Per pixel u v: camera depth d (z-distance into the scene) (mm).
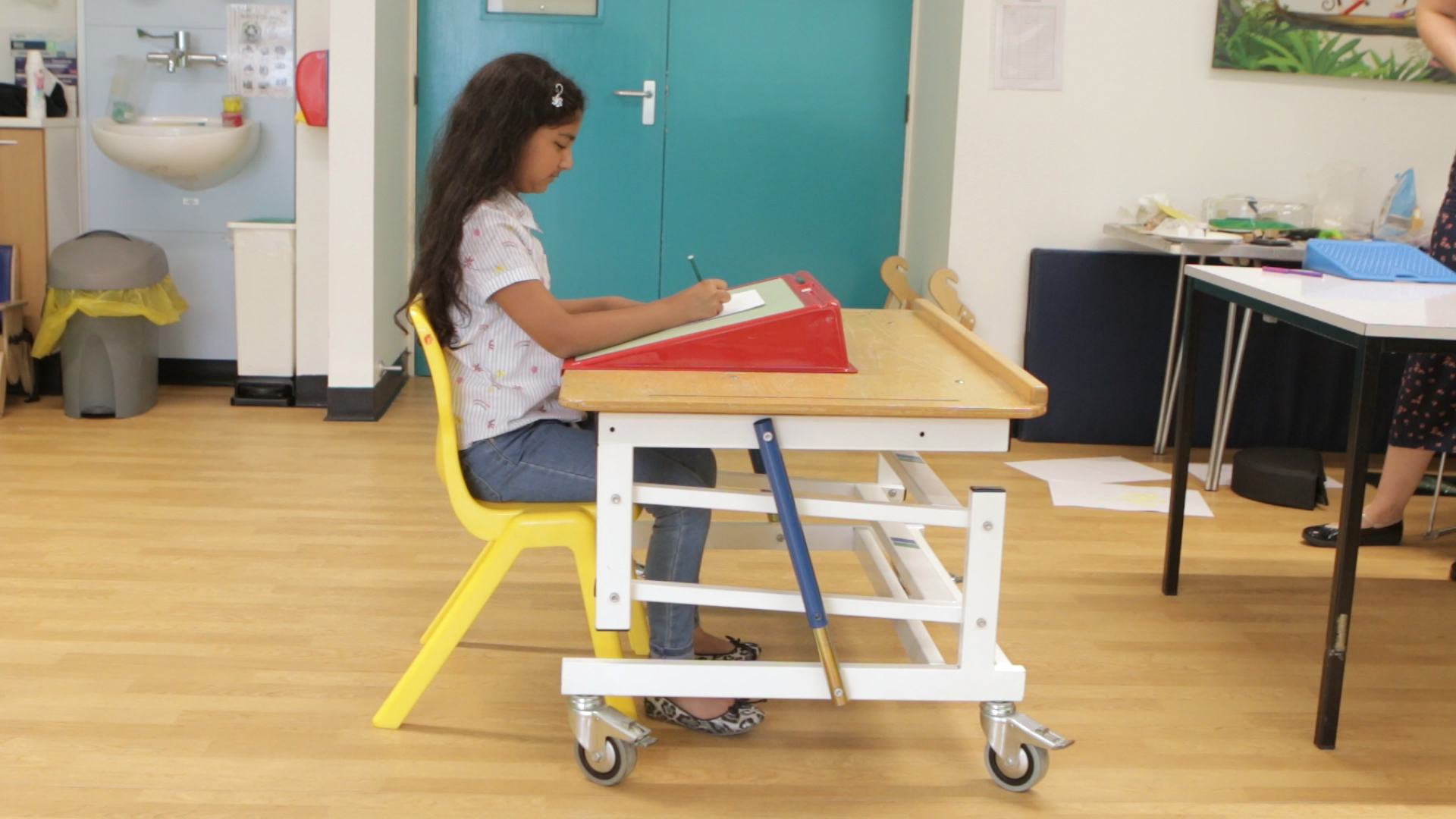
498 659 2227
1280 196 4082
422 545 2818
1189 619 2529
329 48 3861
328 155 4016
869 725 2029
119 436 3670
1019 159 4004
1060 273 3953
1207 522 3209
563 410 1976
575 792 1791
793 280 2031
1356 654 2373
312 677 2121
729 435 1673
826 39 4559
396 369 4172
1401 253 2479
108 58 4199
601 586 1716
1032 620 2492
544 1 4477
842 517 1749
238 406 4109
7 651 2162
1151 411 4020
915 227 4523
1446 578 2824
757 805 1772
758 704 2088
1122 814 1775
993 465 3725
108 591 2465
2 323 3830
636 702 2049
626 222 4633
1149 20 3949
